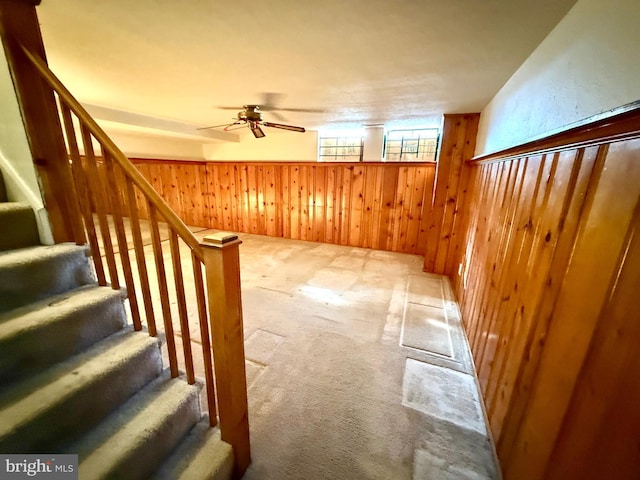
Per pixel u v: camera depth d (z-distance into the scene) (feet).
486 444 4.70
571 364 2.81
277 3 3.91
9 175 4.53
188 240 3.53
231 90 8.15
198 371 6.05
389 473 4.23
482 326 6.38
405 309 9.25
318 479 4.14
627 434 2.01
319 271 12.59
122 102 9.64
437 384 6.01
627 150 2.34
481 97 8.46
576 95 3.72
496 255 6.12
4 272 3.77
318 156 16.57
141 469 3.44
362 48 5.32
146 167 21.03
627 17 2.75
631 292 2.13
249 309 9.13
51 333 3.71
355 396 5.65
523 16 4.17
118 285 4.65
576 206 3.09
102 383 3.64
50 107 4.26
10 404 3.11
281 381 6.02
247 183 18.75
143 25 4.50
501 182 6.42
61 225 4.63
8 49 3.81
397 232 15.49
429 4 3.92
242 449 4.15
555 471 2.84
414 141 14.49
